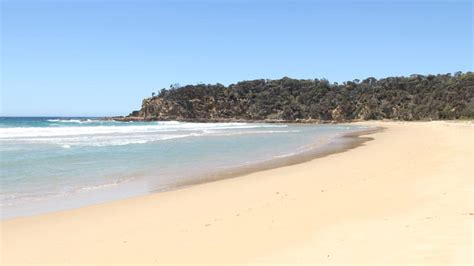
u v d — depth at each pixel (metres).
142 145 28.53
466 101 121.81
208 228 8.34
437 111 124.12
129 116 166.62
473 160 16.52
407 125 85.06
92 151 23.86
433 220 7.98
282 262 6.24
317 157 21.88
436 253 6.10
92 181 14.50
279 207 9.99
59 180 14.56
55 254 7.00
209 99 162.88
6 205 10.83
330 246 6.85
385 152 23.16
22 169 16.66
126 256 6.82
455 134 37.31
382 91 153.38
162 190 12.95
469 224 7.51
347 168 16.84
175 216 9.48
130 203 11.02
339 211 9.31
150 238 7.78
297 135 45.44
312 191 11.95
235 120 149.50
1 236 8.08
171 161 20.11
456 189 10.97
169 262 6.48
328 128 76.31
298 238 7.42
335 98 157.75
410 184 12.21
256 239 7.50
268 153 24.34
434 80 151.50
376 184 12.58
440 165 15.80
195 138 37.38
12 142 28.64
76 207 10.61
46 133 39.62
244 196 11.64
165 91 169.38
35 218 9.47
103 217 9.53
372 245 6.73
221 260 6.50
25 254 7.04
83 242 7.63
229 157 22.08
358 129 68.56
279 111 158.25
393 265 5.78
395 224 7.91
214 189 12.92
